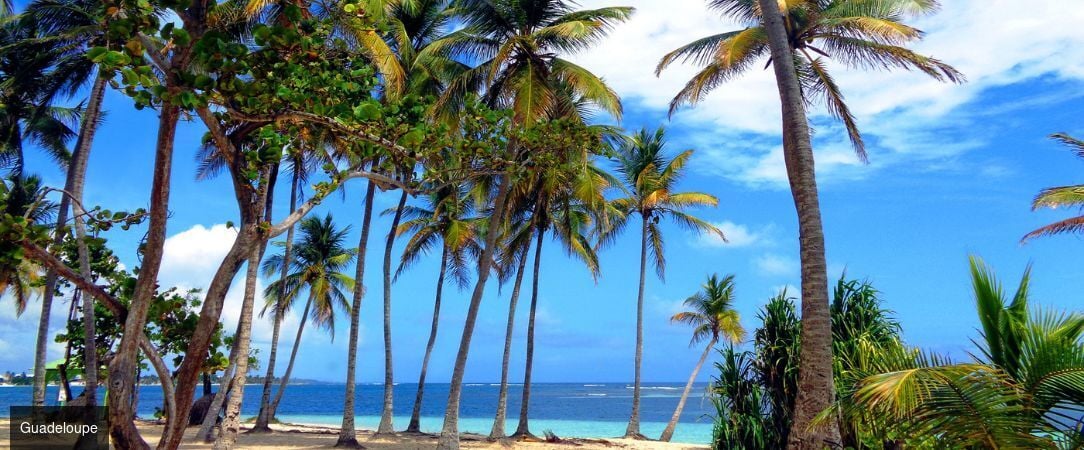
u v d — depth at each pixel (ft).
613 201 99.91
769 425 35.86
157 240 12.57
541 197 80.69
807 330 33.30
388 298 87.97
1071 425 19.04
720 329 103.81
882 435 25.62
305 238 104.17
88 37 50.39
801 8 48.47
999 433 18.70
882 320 35.86
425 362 98.53
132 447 11.92
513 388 647.97
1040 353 18.80
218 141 13.96
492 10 62.49
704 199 95.76
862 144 52.47
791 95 38.01
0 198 12.79
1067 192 58.70
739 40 47.70
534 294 92.89
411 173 20.38
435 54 66.03
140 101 12.72
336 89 16.15
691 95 55.72
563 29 58.90
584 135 28.09
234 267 13.47
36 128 72.33
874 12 50.06
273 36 14.65
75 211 28.73
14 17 59.36
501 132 24.39
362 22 16.52
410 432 95.04
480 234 103.50
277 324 94.99
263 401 93.76
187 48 13.28
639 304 99.81
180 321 14.56
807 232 35.04
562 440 84.43
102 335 56.24
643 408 265.54
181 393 12.59
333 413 241.14
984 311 22.08
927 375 18.67
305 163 65.10
